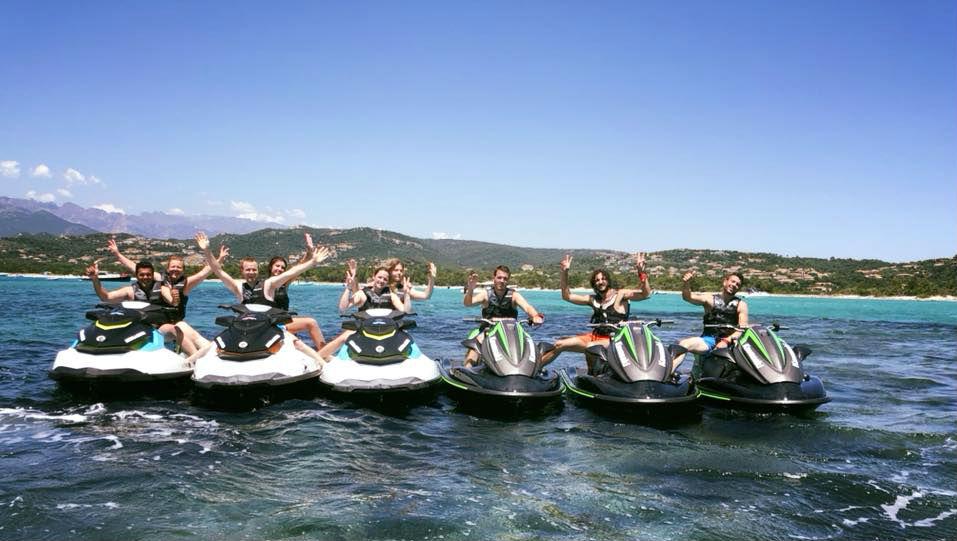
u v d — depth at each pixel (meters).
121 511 3.80
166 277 8.61
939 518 3.95
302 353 7.78
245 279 8.60
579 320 23.16
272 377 6.99
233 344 7.16
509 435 5.93
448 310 28.31
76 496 4.04
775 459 5.20
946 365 11.65
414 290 9.26
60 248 147.62
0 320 17.02
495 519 3.78
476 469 4.84
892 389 8.88
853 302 66.00
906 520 3.92
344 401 7.20
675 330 19.70
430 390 7.88
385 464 4.91
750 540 3.56
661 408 6.88
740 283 8.60
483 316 8.71
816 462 5.14
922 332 20.98
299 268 8.87
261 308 7.71
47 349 11.28
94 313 7.55
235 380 6.82
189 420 6.19
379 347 7.37
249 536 3.45
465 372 7.44
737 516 3.92
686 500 4.20
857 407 7.52
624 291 8.63
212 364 7.06
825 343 16.34
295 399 7.25
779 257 132.50
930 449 5.59
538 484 4.49
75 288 45.09
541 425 6.36
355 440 5.59
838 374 10.33
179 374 7.41
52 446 5.23
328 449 5.25
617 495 4.27
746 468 4.95
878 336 18.98
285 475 4.56
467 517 3.80
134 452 5.07
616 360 7.12
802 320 29.16
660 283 80.62
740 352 7.36
